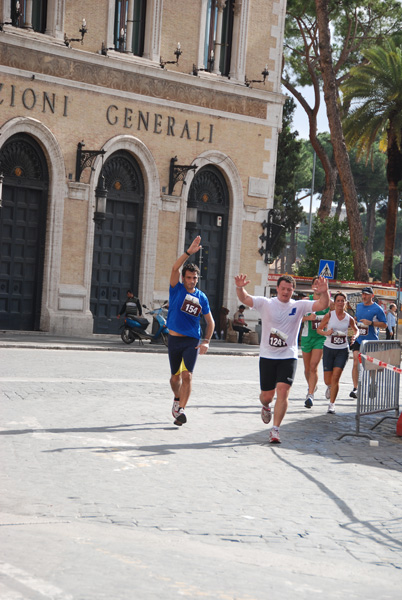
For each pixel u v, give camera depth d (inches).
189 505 269.4
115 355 808.9
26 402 445.7
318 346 521.3
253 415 468.4
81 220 1005.8
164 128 1074.1
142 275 1070.4
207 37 1125.1
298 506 280.7
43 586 173.2
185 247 1119.0
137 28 1062.4
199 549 220.8
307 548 235.5
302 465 346.3
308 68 1625.2
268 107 1179.3
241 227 1167.6
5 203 947.3
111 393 504.7
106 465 315.9
